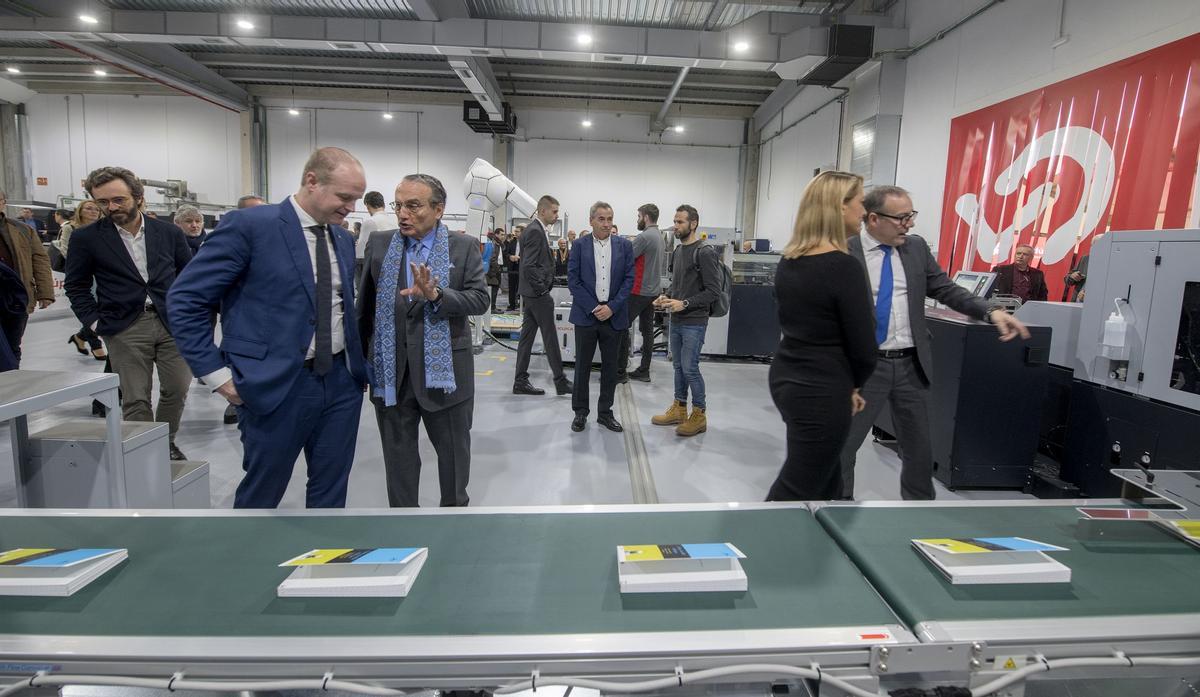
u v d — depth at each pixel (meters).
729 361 5.95
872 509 1.14
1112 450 2.38
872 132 6.99
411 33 7.31
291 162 12.72
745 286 5.80
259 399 1.46
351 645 0.73
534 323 4.30
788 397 1.47
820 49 6.68
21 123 12.46
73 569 0.86
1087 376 2.53
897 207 1.90
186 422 3.58
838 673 0.75
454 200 13.02
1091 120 4.15
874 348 1.41
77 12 7.15
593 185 13.15
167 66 9.82
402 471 2.00
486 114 11.37
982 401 2.70
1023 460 2.75
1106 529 1.06
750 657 0.74
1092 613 0.82
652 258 4.61
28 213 7.78
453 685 0.73
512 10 7.38
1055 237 4.46
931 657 0.74
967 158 5.54
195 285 1.40
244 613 0.80
